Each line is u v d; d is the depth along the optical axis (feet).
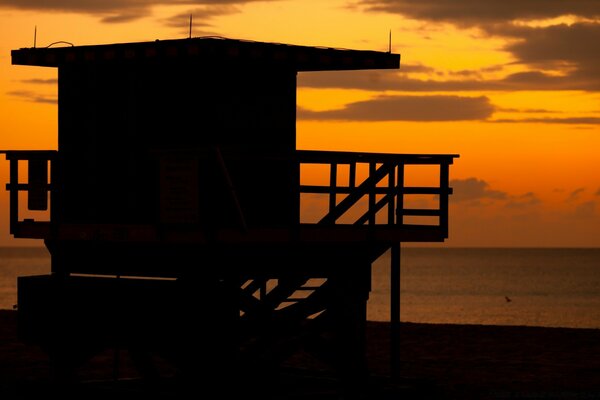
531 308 597.52
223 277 85.97
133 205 89.45
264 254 88.22
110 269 92.48
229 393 85.51
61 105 94.94
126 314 87.86
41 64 94.84
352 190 91.50
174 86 88.28
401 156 92.22
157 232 85.97
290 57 89.20
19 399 94.17
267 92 90.63
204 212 83.71
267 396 89.45
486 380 107.24
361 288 93.50
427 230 93.09
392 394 93.40
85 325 90.48
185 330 84.53
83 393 93.61
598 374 111.24
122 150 90.84
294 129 92.48
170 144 88.48
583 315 540.11
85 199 92.48
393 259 94.43
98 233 89.71
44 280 93.61
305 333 91.81
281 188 89.92
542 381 106.73
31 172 95.25
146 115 89.66
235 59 88.22
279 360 89.92
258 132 90.07
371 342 136.36
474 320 497.05
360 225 90.74
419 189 92.99
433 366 116.78
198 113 87.30
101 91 92.32
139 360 92.22
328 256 91.81
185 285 85.35
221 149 83.66
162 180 85.51
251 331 89.56
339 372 92.84
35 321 93.86
